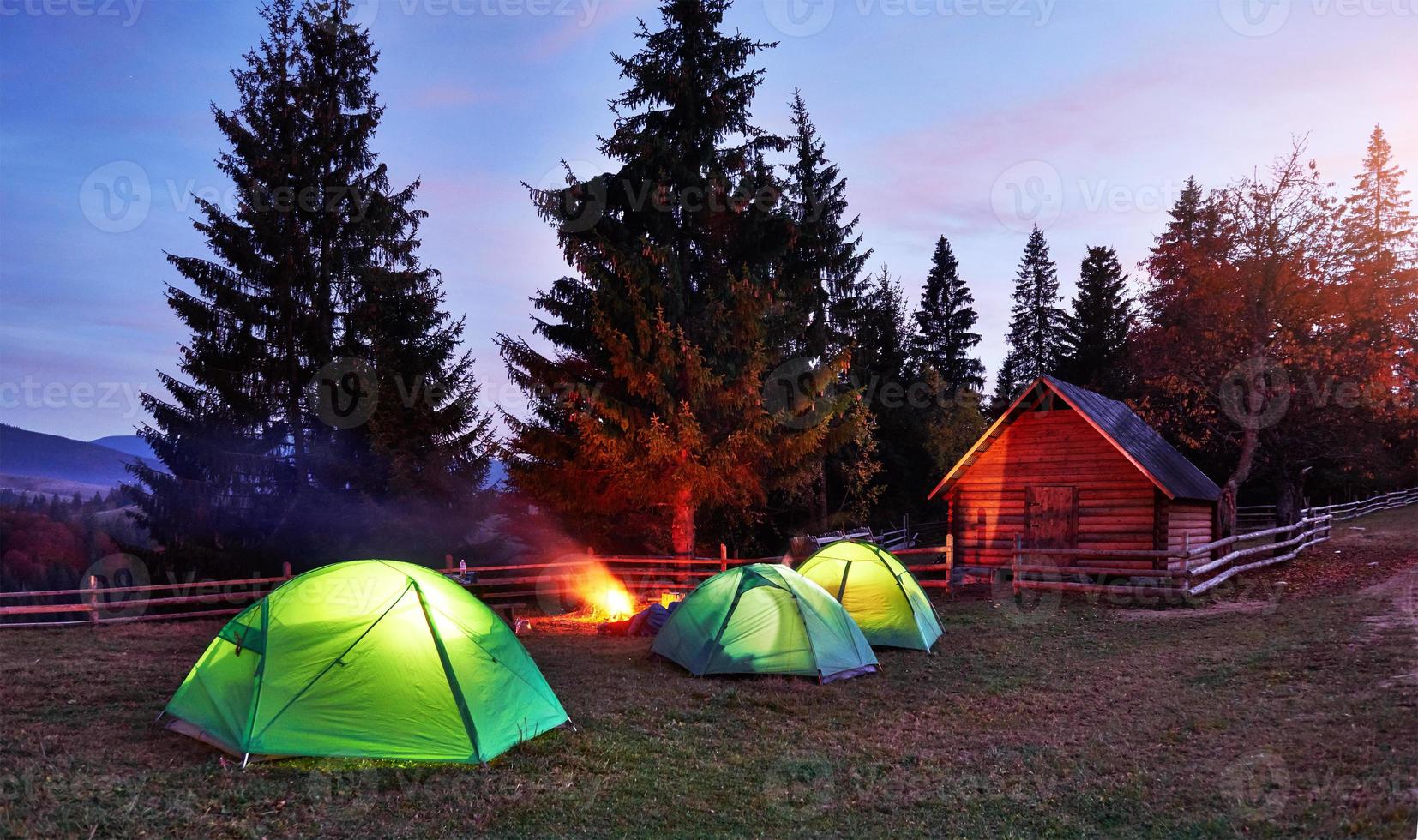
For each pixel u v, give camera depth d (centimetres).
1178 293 2823
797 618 1148
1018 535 2103
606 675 1138
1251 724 827
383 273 2394
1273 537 2820
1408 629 1142
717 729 901
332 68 2492
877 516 3622
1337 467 3897
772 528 3039
